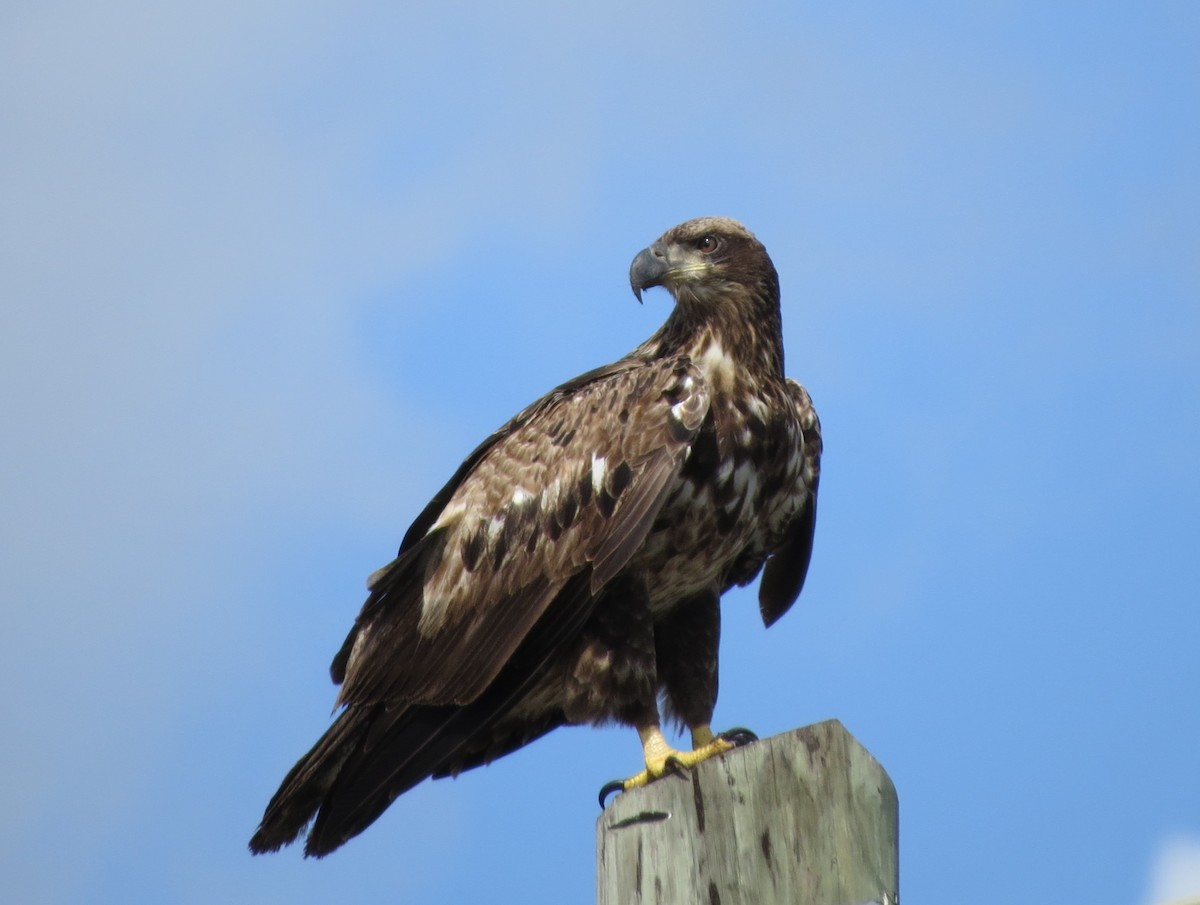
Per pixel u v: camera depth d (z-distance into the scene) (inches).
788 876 334.6
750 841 339.3
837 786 337.4
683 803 346.3
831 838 334.0
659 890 343.9
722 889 338.0
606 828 357.1
